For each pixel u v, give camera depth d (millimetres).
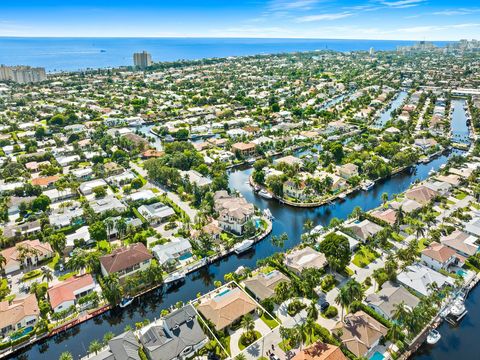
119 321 105312
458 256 123062
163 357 85562
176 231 145750
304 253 125375
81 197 177125
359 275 118438
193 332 93000
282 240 134125
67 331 100312
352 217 154625
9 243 137250
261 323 99875
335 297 108188
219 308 99875
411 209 154875
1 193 173875
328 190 183000
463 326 99688
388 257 123438
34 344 95812
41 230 145875
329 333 93750
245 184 198625
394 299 102438
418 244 133500
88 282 112438
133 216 158625
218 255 131500
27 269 123125
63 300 103688
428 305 97312
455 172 194250
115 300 106062
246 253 136875
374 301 103062
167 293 116625
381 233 132875
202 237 132125
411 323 92312
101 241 139625
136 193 176000
